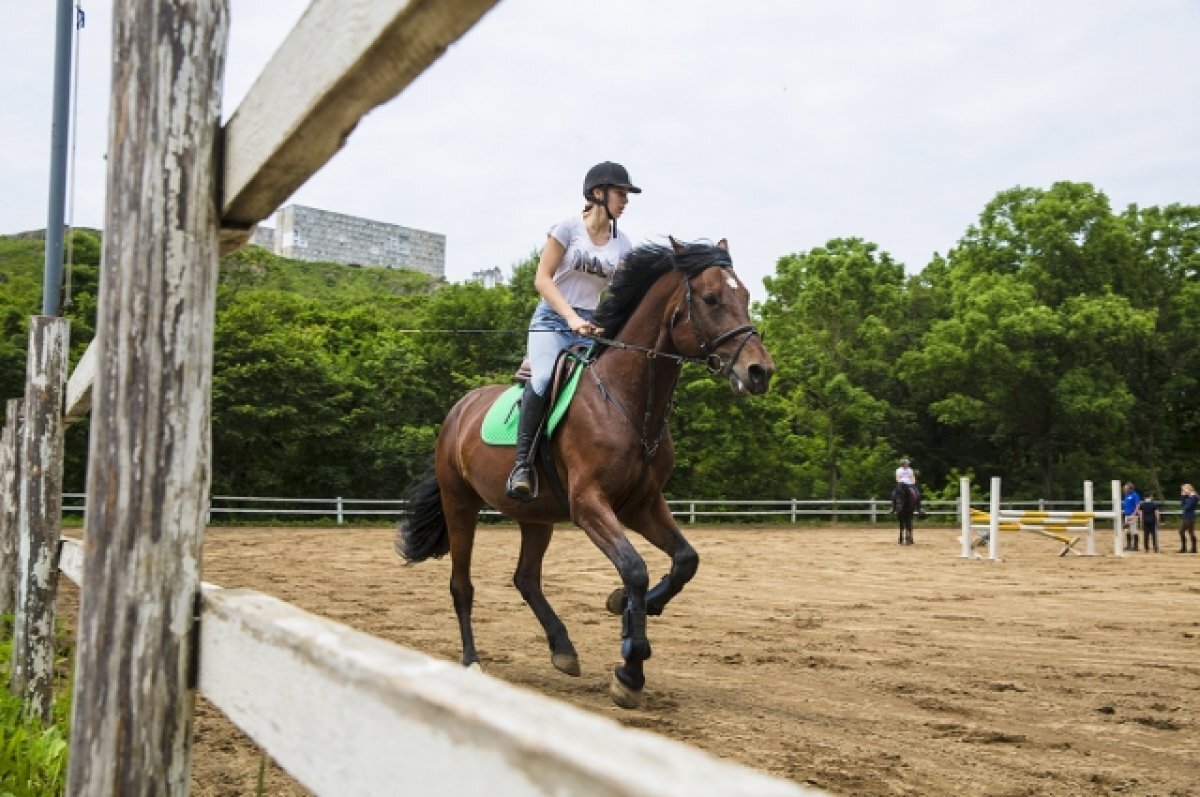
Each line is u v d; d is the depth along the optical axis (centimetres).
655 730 420
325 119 120
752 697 499
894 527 2738
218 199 153
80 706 147
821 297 3500
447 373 3300
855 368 3662
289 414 2702
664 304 484
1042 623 816
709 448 3098
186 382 148
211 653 137
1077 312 3419
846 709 473
